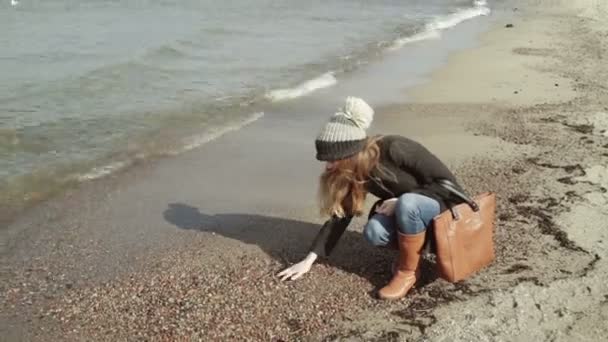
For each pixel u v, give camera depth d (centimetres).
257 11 1997
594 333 388
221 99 972
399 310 420
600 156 691
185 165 698
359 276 461
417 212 407
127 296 445
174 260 492
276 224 554
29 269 482
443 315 410
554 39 1586
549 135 771
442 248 418
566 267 460
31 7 1914
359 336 395
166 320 416
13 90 997
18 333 406
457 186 423
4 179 650
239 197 613
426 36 1634
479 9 2270
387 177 412
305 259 464
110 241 527
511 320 402
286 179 659
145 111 900
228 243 518
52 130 810
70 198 613
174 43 1397
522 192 593
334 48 1426
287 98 984
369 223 432
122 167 693
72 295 448
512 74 1158
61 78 1078
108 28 1611
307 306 427
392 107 937
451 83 1094
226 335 400
